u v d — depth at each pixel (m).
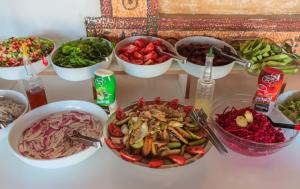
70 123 0.90
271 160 0.82
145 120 0.83
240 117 0.84
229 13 1.10
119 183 0.76
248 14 1.11
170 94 1.09
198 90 0.89
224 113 0.90
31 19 1.09
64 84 1.13
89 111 0.95
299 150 0.85
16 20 1.09
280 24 1.09
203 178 0.77
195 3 1.08
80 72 0.93
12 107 0.93
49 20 1.10
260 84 0.88
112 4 1.05
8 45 1.01
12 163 0.81
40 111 0.93
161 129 0.81
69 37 1.14
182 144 0.79
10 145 0.80
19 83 1.15
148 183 0.76
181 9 1.09
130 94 1.08
